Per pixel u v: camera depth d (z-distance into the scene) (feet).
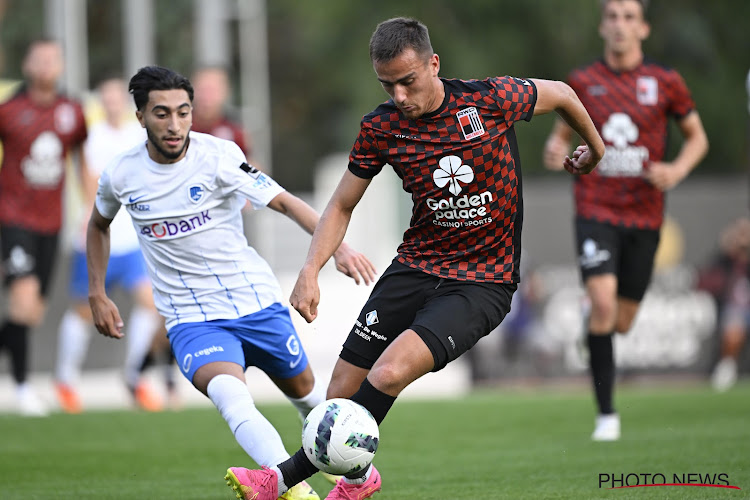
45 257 113.50
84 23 163.94
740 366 174.60
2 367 169.27
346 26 312.29
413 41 53.31
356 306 197.26
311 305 55.52
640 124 90.33
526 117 56.59
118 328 65.21
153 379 171.63
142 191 61.16
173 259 61.72
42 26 161.38
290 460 53.62
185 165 61.00
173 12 173.78
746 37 312.71
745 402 110.83
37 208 112.27
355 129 303.89
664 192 91.86
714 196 179.52
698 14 312.09
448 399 125.90
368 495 56.90
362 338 58.49
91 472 73.10
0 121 110.01
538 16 298.15
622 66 91.20
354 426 52.47
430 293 57.26
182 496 63.77
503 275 57.11
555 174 289.74
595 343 87.71
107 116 128.36
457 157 55.47
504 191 56.34
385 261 201.16
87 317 123.13
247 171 61.52
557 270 177.17
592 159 61.00
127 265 123.75
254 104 189.37
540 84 57.21
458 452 81.41
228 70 181.16
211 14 177.06
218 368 58.75
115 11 166.81
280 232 214.28
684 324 174.91
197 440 88.48
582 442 84.02
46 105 111.75
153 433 92.73
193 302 61.87
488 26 300.81
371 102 302.86
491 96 55.88
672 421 96.58
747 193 180.04
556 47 301.02
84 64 163.84
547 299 176.14
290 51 361.30
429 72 54.13
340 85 315.99
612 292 88.12
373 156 56.95
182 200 61.00
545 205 177.99
